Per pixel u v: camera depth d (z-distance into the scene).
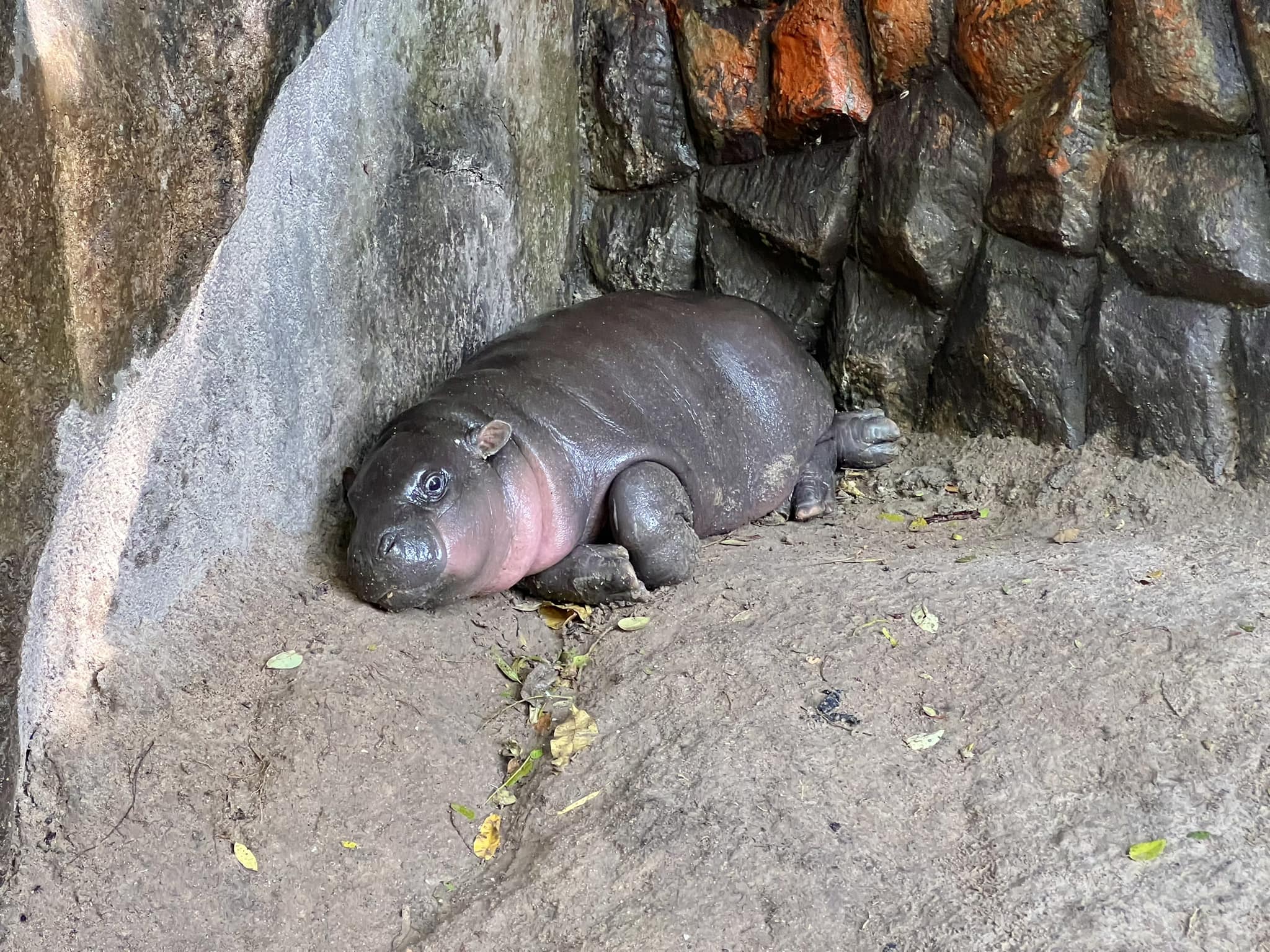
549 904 1.71
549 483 2.11
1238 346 2.18
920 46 2.33
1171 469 2.23
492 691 2.00
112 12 1.71
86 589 1.78
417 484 2.01
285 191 1.98
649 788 1.80
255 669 1.91
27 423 1.66
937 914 1.64
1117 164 2.21
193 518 1.91
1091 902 1.62
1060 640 1.92
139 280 1.78
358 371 2.16
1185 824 1.69
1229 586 1.99
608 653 2.03
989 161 2.32
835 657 1.94
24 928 1.68
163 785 1.78
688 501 2.23
